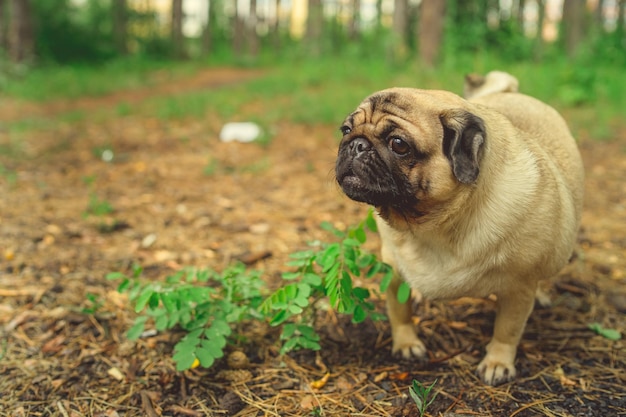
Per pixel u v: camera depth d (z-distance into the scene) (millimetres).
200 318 1035
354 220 1622
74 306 1194
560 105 3283
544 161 966
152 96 4398
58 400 974
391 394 986
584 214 1676
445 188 880
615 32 5082
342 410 954
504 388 992
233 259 1390
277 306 997
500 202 903
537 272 957
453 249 931
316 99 3750
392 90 912
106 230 1531
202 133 2844
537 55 5449
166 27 10805
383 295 1232
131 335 1046
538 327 1142
